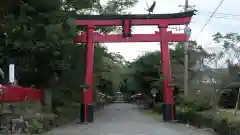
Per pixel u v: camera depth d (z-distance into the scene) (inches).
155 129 781.9
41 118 752.3
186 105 1003.3
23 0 750.5
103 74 1973.4
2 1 707.4
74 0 1007.6
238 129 569.0
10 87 655.1
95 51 1412.4
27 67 864.9
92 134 687.7
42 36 772.6
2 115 625.3
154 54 1861.5
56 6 794.2
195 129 767.1
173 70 1242.0
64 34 832.3
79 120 1122.7
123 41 1051.3
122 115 1396.4
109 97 3570.4
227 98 1273.4
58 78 1035.3
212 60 1197.1
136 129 785.6
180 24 1045.8
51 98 997.8
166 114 1025.5
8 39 761.6
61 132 727.7
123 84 3624.5
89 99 1020.5
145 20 1046.4
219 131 652.7
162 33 1043.9
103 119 1149.7
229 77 1090.7
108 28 1446.9
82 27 1149.7
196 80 1086.4
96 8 1305.4
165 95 1035.9
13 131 627.8
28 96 790.5
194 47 1219.2
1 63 770.2
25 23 749.3
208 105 920.9
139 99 2659.9
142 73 1907.0
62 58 936.9
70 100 1204.5
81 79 1123.9
